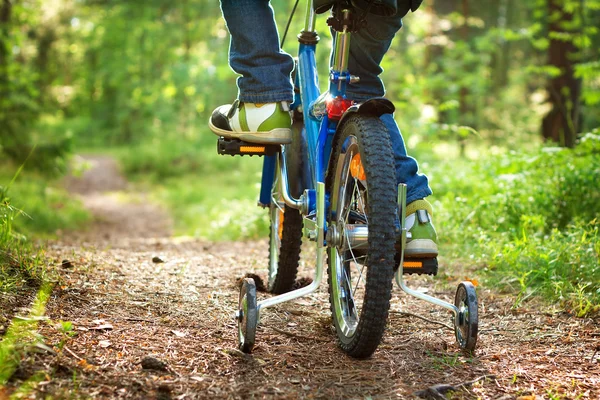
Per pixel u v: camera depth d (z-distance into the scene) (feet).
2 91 47.21
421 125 40.47
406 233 9.66
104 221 49.32
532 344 11.35
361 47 10.80
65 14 114.52
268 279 15.11
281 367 9.74
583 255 15.52
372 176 9.30
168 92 81.97
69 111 129.49
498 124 70.90
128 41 97.04
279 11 61.62
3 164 51.39
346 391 8.94
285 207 13.80
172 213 54.44
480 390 9.14
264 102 11.56
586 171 20.57
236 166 81.00
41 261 14.07
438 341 11.25
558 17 44.57
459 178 25.58
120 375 8.84
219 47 77.66
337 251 11.19
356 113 9.94
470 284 10.61
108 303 12.23
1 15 52.11
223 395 8.57
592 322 12.46
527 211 20.39
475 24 76.43
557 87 44.32
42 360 8.89
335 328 11.00
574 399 8.89
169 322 11.53
